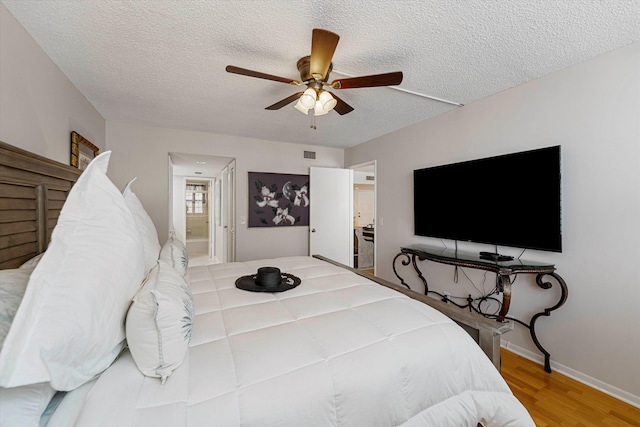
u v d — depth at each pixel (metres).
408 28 1.55
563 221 1.99
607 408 1.65
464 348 1.19
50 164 1.40
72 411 0.72
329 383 0.92
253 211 4.06
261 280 1.67
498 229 2.34
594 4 1.35
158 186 3.44
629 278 1.70
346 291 1.65
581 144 1.89
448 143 2.85
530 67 1.97
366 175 6.71
